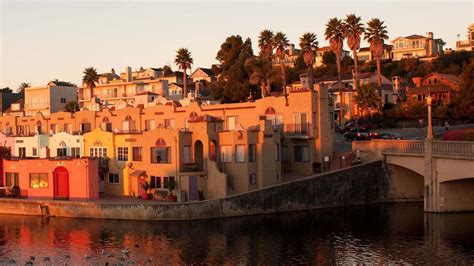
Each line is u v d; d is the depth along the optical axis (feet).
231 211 216.95
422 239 178.50
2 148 263.90
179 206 212.02
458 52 517.96
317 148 265.75
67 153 280.72
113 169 257.34
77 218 224.12
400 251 165.68
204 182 232.73
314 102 265.95
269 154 242.17
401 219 208.33
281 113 271.90
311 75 412.57
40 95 498.69
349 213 223.10
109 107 349.00
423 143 220.23
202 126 236.22
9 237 193.77
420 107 372.58
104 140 261.85
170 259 162.50
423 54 623.77
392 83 465.06
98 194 241.96
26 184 252.62
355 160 252.42
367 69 536.42
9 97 566.77
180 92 495.00
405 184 247.50
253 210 220.84
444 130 330.54
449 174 204.95
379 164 244.63
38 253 172.65
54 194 246.06
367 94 382.63
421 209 227.61
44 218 226.58
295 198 228.43
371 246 172.35
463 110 344.28
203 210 213.25
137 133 250.37
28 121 353.10
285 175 263.29
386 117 377.71
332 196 235.40
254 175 238.07
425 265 151.43
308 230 195.00
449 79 419.54
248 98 398.83
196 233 192.34
